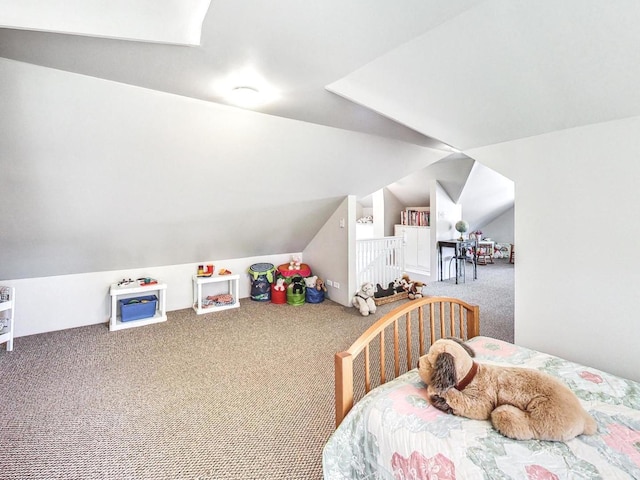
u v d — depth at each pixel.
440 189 5.57
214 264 4.41
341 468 1.30
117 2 1.28
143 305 3.65
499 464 1.00
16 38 1.41
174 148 2.46
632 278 1.79
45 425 1.90
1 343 3.03
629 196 1.78
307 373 2.54
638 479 0.94
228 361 2.75
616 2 1.15
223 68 1.73
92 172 2.39
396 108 2.17
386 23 1.34
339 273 4.40
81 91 1.87
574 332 2.03
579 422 1.10
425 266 6.07
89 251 3.28
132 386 2.34
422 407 1.30
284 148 2.91
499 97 1.88
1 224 2.56
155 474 1.55
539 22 1.30
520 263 2.27
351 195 4.14
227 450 1.71
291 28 1.35
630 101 1.63
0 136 1.91
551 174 2.09
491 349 1.81
